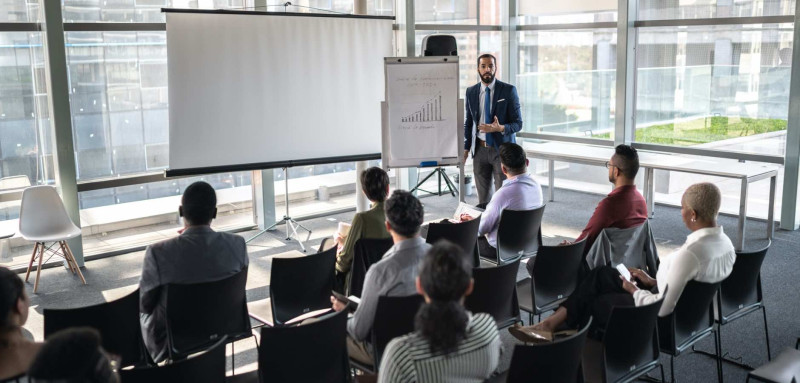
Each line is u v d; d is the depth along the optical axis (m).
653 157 7.89
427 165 6.71
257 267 6.53
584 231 4.32
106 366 1.67
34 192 6.07
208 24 6.47
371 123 7.57
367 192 4.14
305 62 7.05
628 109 8.69
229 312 3.65
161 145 7.36
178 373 2.61
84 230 6.99
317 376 3.13
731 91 7.80
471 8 9.38
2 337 2.27
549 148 8.55
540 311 4.17
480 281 3.70
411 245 3.13
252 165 6.89
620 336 3.17
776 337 4.71
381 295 3.04
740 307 4.00
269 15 6.78
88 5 6.65
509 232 5.09
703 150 8.13
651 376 4.15
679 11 8.09
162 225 7.49
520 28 9.81
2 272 2.31
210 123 6.61
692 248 3.44
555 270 4.18
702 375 4.17
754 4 7.45
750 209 8.02
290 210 8.39
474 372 2.11
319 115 7.21
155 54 7.16
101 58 6.83
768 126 7.55
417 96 6.62
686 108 8.22
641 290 3.58
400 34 8.67
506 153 5.28
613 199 4.18
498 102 7.30
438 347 1.99
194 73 6.46
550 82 9.60
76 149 6.83
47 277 6.34
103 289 6.03
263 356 2.96
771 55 7.40
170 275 3.48
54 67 6.29
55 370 1.58
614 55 8.76
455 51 7.57
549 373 2.77
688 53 8.09
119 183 7.07
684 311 3.55
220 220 7.86
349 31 7.27
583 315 3.72
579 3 9.02
